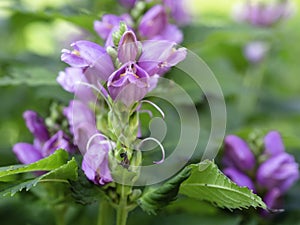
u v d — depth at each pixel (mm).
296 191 539
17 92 613
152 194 390
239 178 493
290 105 729
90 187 389
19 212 556
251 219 514
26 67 519
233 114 650
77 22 504
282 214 523
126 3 537
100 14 497
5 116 619
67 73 400
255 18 709
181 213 513
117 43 372
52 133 445
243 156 498
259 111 718
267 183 498
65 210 467
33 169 380
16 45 798
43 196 453
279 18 711
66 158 382
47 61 593
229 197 384
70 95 505
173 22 559
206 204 489
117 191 392
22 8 542
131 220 532
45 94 506
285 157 496
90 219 543
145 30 472
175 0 558
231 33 564
